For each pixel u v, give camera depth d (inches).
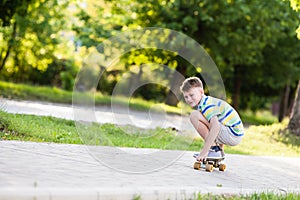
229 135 326.0
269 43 1160.8
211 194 242.4
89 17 1074.7
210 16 1055.6
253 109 1775.3
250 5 1069.1
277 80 1246.3
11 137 382.3
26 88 1050.1
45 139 401.1
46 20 1059.9
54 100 962.7
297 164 425.7
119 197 213.3
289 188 296.7
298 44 1207.6
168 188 235.9
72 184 226.8
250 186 288.2
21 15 952.3
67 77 1342.3
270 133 671.1
